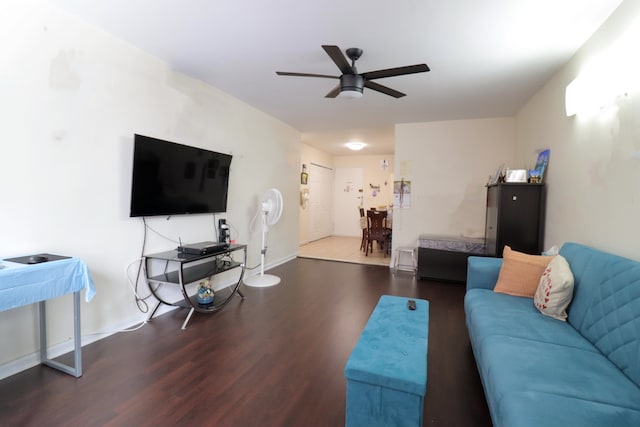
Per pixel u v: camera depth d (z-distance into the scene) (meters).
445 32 2.31
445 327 2.84
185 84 3.17
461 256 4.33
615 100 1.98
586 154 2.36
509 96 3.70
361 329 2.77
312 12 2.10
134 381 1.96
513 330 1.77
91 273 2.42
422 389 1.28
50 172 2.14
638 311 1.41
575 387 1.24
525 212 3.27
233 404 1.76
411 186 5.13
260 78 3.28
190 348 2.39
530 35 2.33
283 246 5.47
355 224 8.86
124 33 2.42
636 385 1.27
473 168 4.83
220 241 3.54
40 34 2.04
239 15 2.15
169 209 2.98
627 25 1.85
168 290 3.14
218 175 3.59
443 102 3.96
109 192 2.52
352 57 2.64
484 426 1.62
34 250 2.07
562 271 2.01
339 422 1.63
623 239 1.88
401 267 5.17
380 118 4.84
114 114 2.52
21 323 2.04
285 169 5.35
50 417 1.62
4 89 1.90
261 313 3.12
